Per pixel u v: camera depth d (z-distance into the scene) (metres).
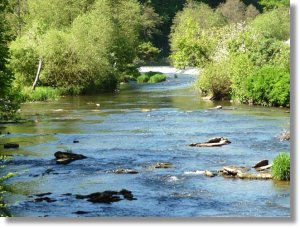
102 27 61.66
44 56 51.66
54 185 17.22
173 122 31.02
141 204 15.00
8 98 28.64
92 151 22.62
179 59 53.03
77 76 52.78
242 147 22.97
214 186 16.72
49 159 21.09
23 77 51.12
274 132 26.69
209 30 53.69
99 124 30.61
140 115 34.47
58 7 66.06
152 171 18.88
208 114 34.41
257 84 39.34
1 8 28.48
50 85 52.53
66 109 38.53
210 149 22.67
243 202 14.98
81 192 16.36
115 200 15.42
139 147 23.39
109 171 18.98
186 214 14.00
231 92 43.16
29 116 34.50
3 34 28.08
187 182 17.28
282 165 17.34
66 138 26.00
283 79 38.25
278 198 15.27
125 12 73.44
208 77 44.44
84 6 67.81
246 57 43.81
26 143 24.75
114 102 43.38
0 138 26.09
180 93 51.25
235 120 31.36
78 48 52.94
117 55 66.81
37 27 54.97
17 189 16.75
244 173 17.81
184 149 22.78
